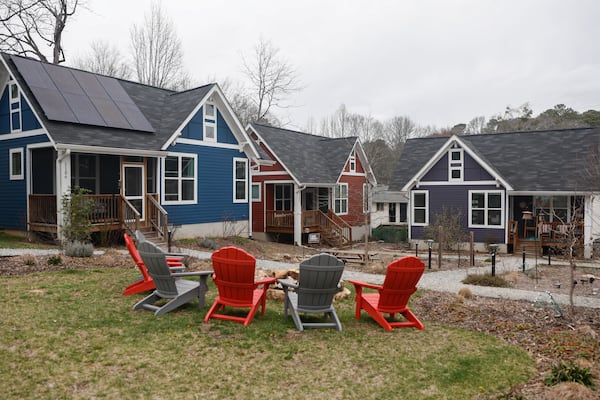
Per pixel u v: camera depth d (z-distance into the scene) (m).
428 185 20.98
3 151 14.90
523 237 20.12
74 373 4.50
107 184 15.49
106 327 5.86
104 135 13.99
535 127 47.09
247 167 19.31
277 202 24.02
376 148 39.59
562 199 19.50
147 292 7.76
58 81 14.66
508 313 7.48
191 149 16.72
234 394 4.24
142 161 15.16
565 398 4.24
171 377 4.52
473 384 4.64
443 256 17.59
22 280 8.28
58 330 5.65
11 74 13.88
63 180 12.91
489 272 12.61
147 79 33.72
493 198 19.69
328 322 6.57
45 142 13.36
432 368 5.00
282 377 4.64
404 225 31.23
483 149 22.44
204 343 5.45
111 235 13.80
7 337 5.33
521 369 5.04
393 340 5.90
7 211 14.89
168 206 15.94
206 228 17.39
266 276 8.70
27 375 4.41
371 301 6.70
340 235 22.48
